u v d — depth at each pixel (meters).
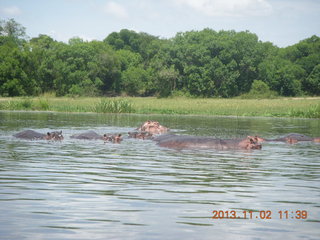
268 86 91.00
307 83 96.81
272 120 32.03
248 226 5.79
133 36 128.38
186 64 89.06
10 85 71.25
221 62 86.56
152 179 8.73
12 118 28.27
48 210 6.37
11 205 6.59
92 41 99.44
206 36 94.19
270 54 94.94
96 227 5.64
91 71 84.81
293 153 13.25
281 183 8.50
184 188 7.93
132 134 17.45
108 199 7.05
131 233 5.43
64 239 5.16
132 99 71.94
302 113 38.53
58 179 8.59
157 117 33.50
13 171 9.36
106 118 30.34
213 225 5.80
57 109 41.75
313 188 8.07
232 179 8.85
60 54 84.38
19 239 5.13
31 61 77.88
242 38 89.75
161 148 14.08
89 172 9.41
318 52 108.25
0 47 79.50
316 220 6.09
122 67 98.94
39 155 11.94
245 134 18.92
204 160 11.50
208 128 22.17
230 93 88.50
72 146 14.26
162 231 5.52
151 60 98.88
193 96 85.19
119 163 10.77
